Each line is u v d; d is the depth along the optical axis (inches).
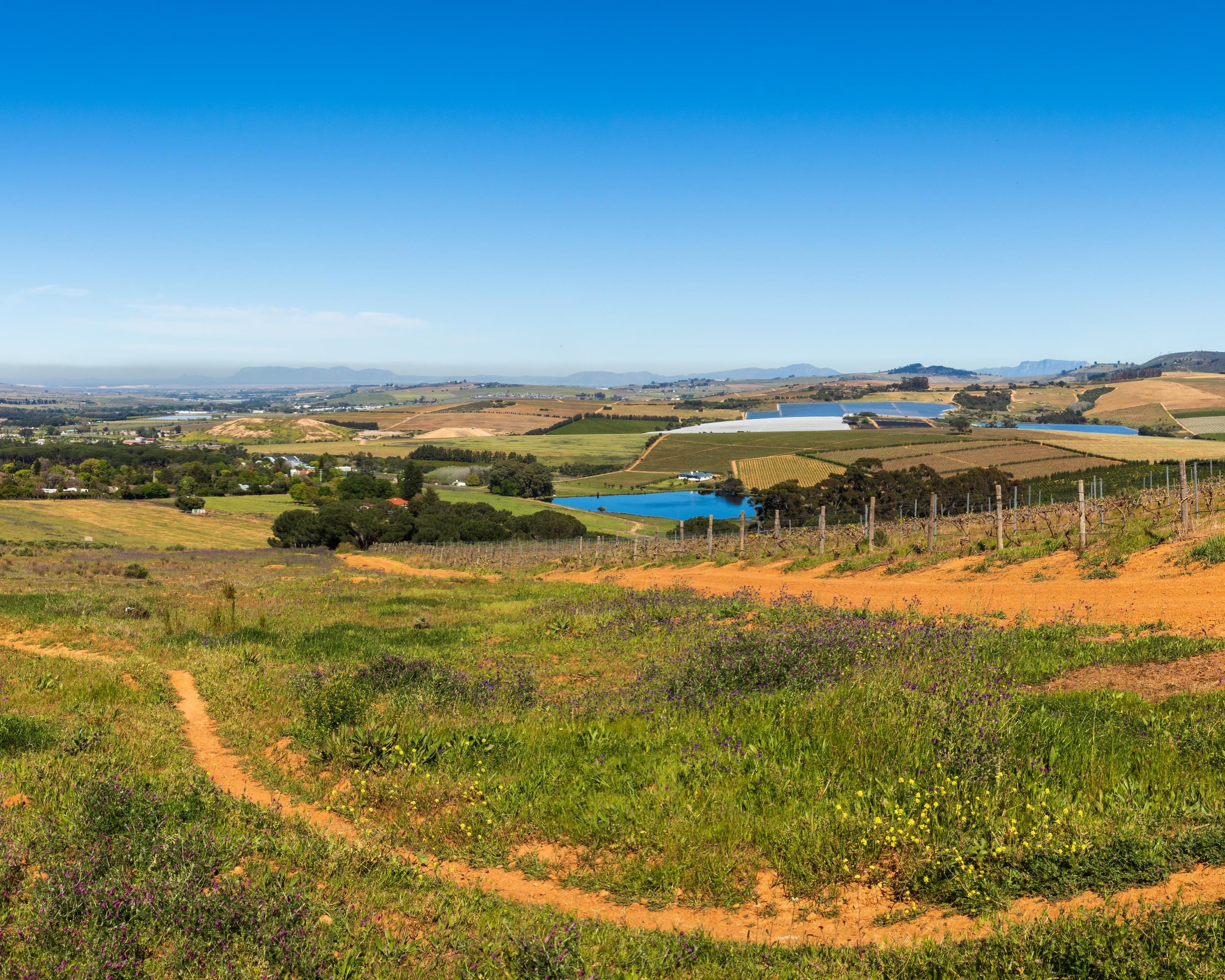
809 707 435.8
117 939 230.8
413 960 233.8
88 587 1512.1
